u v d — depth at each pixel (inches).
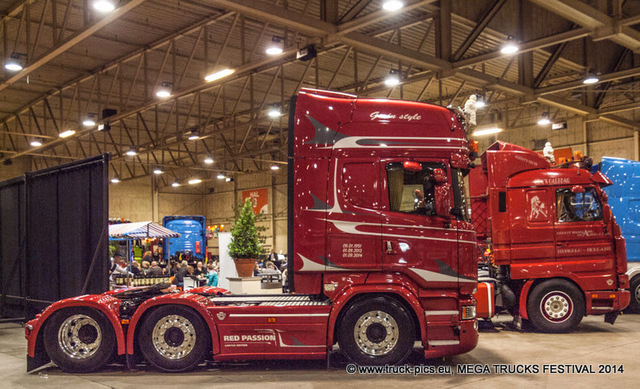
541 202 395.9
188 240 1082.7
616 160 494.0
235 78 895.1
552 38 589.9
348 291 270.2
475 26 690.8
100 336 279.6
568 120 1147.9
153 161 1769.2
